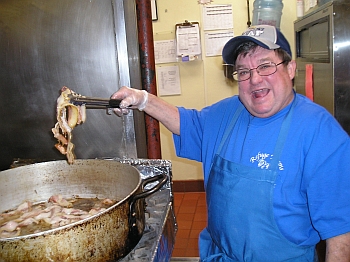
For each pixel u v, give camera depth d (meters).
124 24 1.44
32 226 1.09
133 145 1.54
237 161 1.10
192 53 2.98
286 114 1.06
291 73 1.07
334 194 0.94
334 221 0.94
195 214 2.86
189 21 2.97
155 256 0.91
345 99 1.86
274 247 1.03
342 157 0.93
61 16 1.45
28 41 1.47
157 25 3.01
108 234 0.89
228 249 1.12
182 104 3.13
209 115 1.30
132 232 0.96
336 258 0.96
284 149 1.00
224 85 3.06
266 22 2.71
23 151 1.58
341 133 0.96
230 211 1.08
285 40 1.03
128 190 1.26
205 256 1.28
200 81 3.07
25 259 0.79
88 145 1.55
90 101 1.08
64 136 1.14
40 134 1.55
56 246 0.81
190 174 3.28
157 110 1.29
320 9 2.02
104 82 1.50
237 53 1.08
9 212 1.23
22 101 1.53
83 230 0.84
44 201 1.33
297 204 1.01
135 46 1.57
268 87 1.01
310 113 1.01
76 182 1.36
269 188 1.01
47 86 1.51
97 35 1.45
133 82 1.55
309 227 1.05
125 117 1.51
